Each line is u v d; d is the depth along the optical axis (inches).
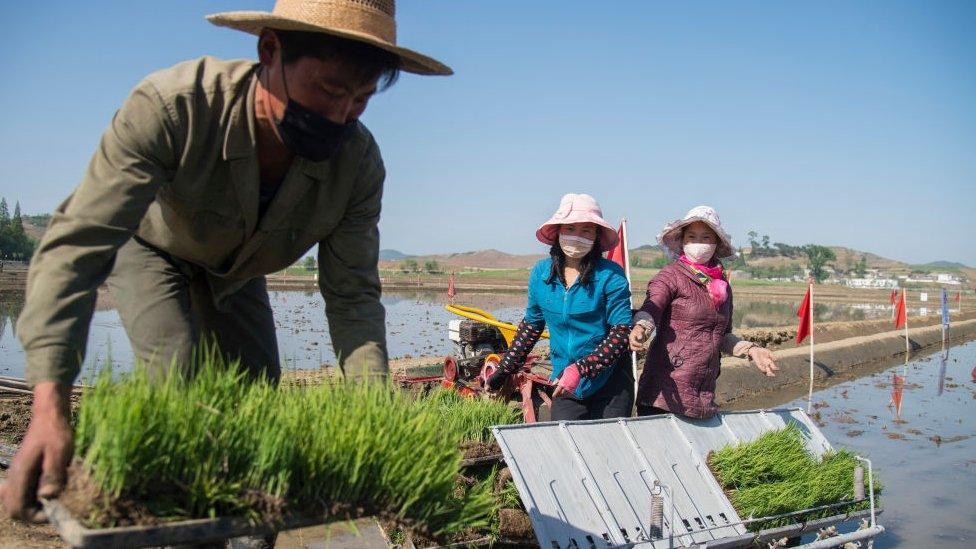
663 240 203.0
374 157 112.1
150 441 77.4
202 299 121.6
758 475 185.5
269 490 83.9
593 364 181.9
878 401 496.7
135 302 108.3
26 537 144.6
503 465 174.4
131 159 90.7
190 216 103.7
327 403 99.7
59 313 82.4
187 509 80.2
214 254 110.3
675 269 198.4
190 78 95.4
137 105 91.7
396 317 979.9
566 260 193.2
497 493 163.0
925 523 248.2
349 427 93.3
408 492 95.5
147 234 109.5
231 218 104.7
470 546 147.5
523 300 1552.7
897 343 911.7
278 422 89.3
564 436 167.3
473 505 105.4
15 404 245.4
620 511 160.2
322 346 557.3
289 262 116.1
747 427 205.5
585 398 193.0
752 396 514.6
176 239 107.5
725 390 505.0
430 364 495.5
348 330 118.3
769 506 177.3
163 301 109.0
